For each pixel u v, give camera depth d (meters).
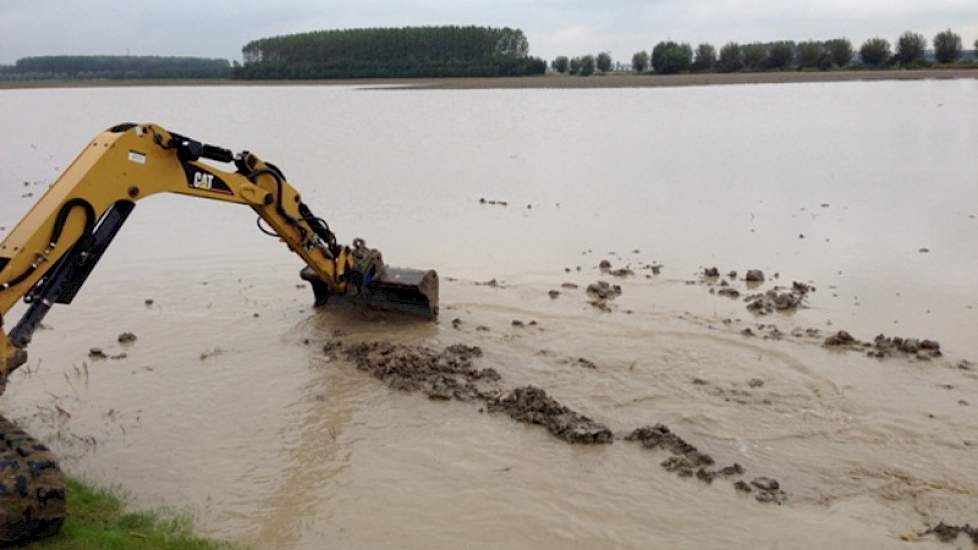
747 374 11.24
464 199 23.95
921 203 21.58
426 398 10.74
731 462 9.02
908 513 8.06
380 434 9.84
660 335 12.70
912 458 9.02
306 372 11.68
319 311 14.14
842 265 16.19
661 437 9.48
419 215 21.91
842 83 80.50
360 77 129.00
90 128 46.72
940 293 14.33
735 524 7.91
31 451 7.26
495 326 13.31
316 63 132.88
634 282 15.45
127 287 15.67
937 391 10.60
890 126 39.84
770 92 70.19
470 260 17.28
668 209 21.88
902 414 9.99
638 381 11.12
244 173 11.85
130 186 9.84
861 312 13.51
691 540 7.67
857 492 8.43
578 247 18.17
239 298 14.98
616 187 25.34
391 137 41.56
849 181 25.06
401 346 12.41
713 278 15.60
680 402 10.48
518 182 26.77
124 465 9.18
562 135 40.56
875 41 104.19
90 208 9.25
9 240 8.70
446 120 50.75
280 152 35.88
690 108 55.72
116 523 7.74
